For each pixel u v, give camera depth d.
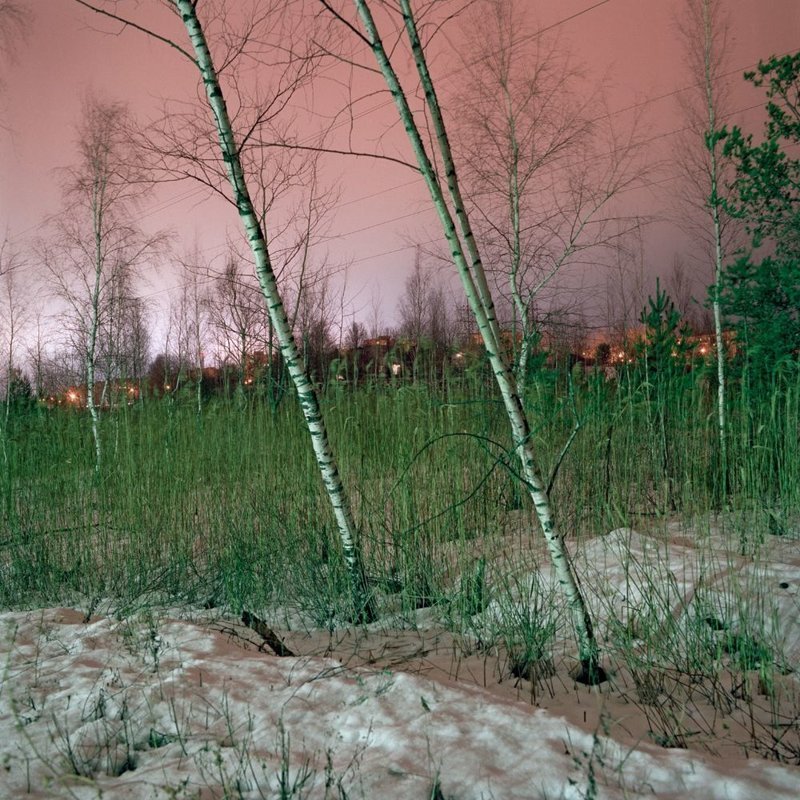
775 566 4.86
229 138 5.29
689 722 3.35
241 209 5.34
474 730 2.99
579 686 3.93
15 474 7.62
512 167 9.49
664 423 7.11
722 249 9.11
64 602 6.27
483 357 7.39
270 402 7.78
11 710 3.51
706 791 2.48
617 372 7.36
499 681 3.99
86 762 3.03
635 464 6.76
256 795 2.67
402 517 5.86
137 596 6.07
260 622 5.14
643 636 4.30
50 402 10.65
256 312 10.27
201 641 4.41
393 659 4.41
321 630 5.29
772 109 7.59
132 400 9.32
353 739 3.06
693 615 4.45
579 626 4.03
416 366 7.33
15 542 6.85
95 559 6.87
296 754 2.95
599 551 5.60
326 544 6.05
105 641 4.50
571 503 6.82
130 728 3.29
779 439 6.16
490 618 4.87
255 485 6.71
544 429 6.93
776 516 5.50
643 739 3.14
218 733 3.19
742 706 3.51
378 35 4.09
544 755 2.76
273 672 3.87
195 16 5.20
